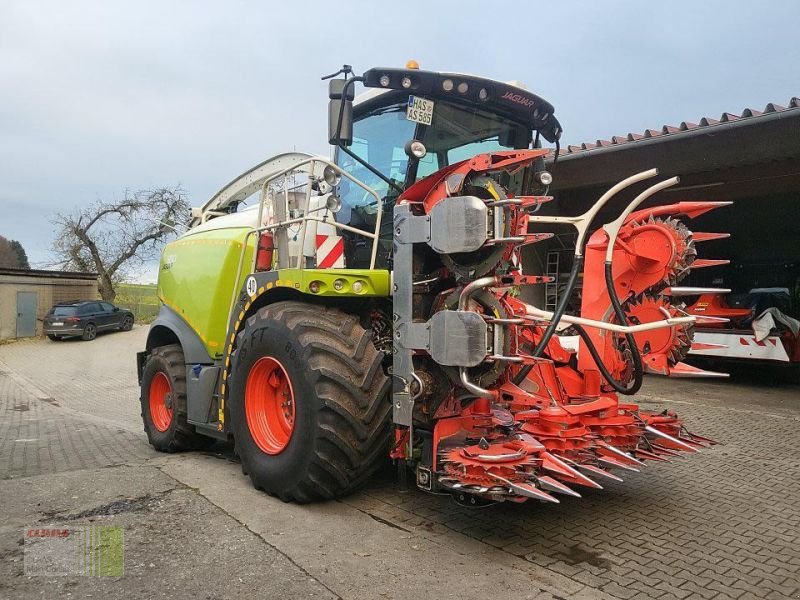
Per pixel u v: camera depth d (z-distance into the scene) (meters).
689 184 10.36
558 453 3.68
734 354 9.92
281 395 4.56
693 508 4.29
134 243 36.00
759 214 11.25
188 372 5.79
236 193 7.34
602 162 10.09
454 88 4.59
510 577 3.20
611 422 4.01
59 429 8.19
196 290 5.90
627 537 3.76
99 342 24.55
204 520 3.97
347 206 5.24
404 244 3.89
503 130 5.13
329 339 4.06
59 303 25.50
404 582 3.13
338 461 4.00
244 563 3.34
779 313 9.80
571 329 4.61
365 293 4.21
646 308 4.41
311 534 3.73
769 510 4.25
